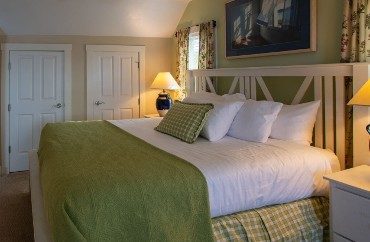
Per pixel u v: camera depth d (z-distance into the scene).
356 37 2.22
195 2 4.39
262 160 2.00
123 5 4.42
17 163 4.68
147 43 5.14
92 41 4.85
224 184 1.81
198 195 1.70
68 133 2.86
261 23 3.13
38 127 4.73
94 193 1.50
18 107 4.62
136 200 1.55
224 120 2.67
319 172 2.14
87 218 1.44
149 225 1.56
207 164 1.88
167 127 2.86
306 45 2.66
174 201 1.64
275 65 3.06
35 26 4.47
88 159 1.97
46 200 1.66
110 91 5.00
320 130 2.47
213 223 1.82
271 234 1.94
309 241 2.06
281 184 2.00
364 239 1.72
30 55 4.61
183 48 4.58
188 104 2.89
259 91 3.17
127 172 1.70
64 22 4.52
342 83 2.27
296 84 2.79
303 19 2.68
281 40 2.91
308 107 2.47
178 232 1.62
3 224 2.96
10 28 4.40
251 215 1.94
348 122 2.30
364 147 2.12
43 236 1.61
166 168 1.78
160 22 4.89
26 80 4.63
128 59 5.06
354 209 1.77
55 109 4.79
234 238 1.84
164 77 4.66
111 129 3.09
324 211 2.17
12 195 3.71
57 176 1.70
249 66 3.40
